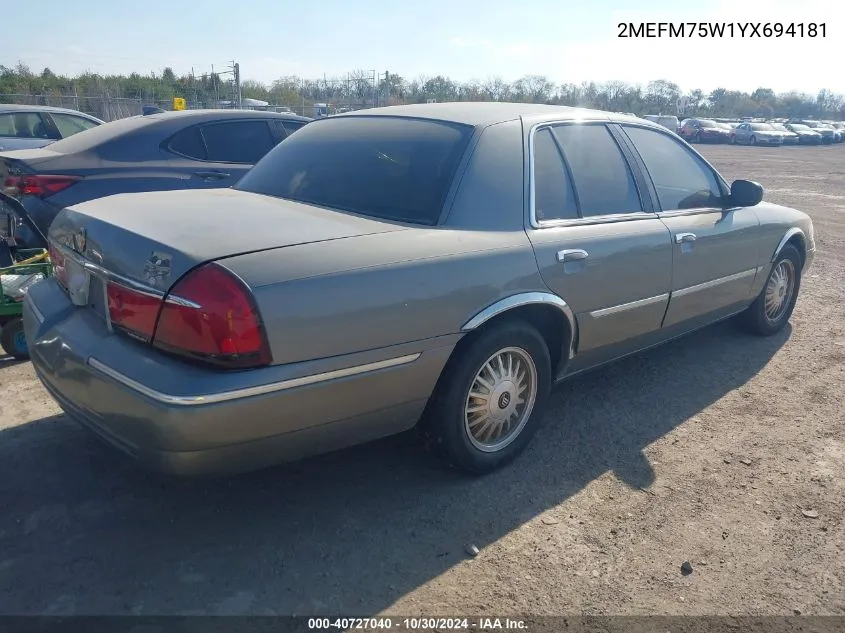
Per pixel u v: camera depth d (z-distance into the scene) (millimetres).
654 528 3010
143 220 2811
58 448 3422
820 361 5059
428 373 2898
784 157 32500
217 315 2355
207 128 6336
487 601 2539
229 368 2385
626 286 3752
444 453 3189
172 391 2336
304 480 3268
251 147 6566
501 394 3285
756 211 4957
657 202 4113
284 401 2480
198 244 2521
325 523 2951
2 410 3793
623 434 3846
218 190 3670
